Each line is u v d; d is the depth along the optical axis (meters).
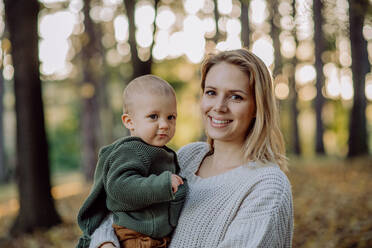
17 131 7.48
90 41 15.27
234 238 1.70
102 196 2.06
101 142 20.47
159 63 19.95
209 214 1.84
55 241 6.94
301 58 20.08
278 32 15.30
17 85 7.36
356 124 14.56
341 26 11.11
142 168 1.88
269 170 1.85
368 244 5.11
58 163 32.28
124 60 18.64
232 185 1.88
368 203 7.09
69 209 9.88
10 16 7.27
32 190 7.48
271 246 1.68
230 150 2.06
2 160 23.14
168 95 2.01
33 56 7.35
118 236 1.93
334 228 5.95
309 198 8.27
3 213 11.77
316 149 19.62
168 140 2.03
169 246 1.88
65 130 32.50
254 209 1.74
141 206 1.82
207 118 2.09
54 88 28.39
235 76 1.98
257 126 1.96
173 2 12.91
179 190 1.97
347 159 14.04
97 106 20.06
